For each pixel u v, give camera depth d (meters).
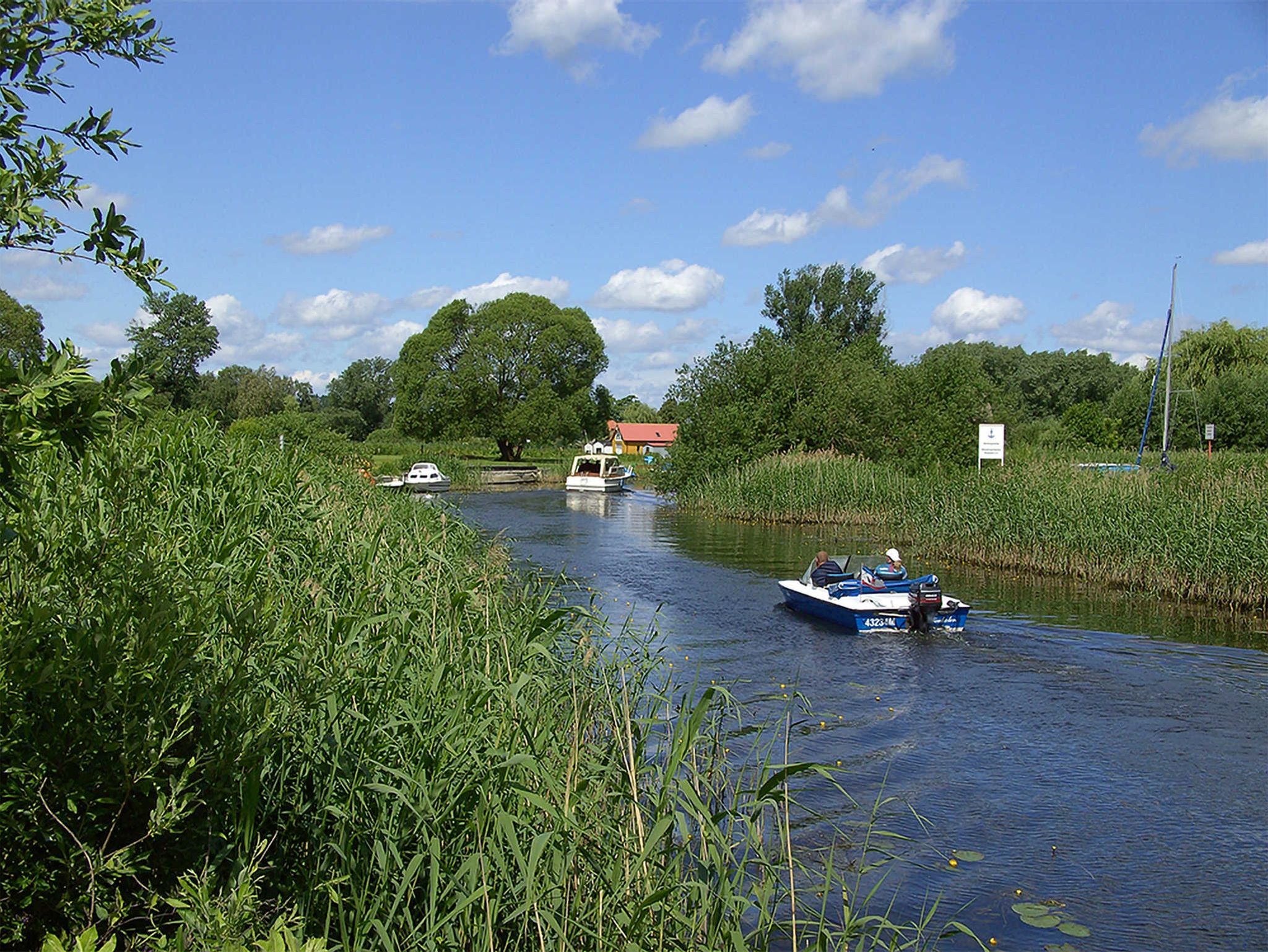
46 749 4.07
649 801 6.05
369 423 124.25
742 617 17.20
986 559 23.84
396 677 5.89
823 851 7.78
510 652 7.63
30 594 4.59
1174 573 19.02
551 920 4.81
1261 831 8.39
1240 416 49.75
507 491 56.50
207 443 11.76
